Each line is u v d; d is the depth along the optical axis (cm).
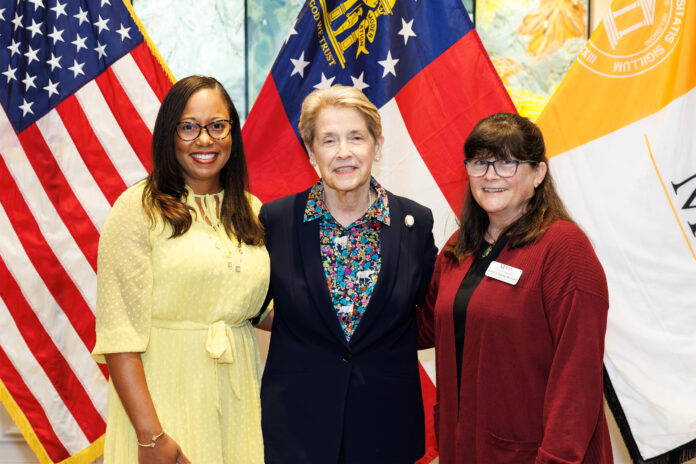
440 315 178
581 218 242
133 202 173
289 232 188
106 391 269
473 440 166
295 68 264
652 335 237
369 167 179
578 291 155
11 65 263
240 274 178
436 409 193
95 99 264
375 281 182
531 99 299
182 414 173
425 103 259
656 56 236
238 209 185
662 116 235
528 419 160
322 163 177
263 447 181
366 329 179
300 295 181
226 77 297
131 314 168
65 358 267
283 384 181
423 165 260
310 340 182
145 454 165
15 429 310
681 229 234
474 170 171
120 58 265
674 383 235
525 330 160
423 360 275
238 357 180
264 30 296
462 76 256
